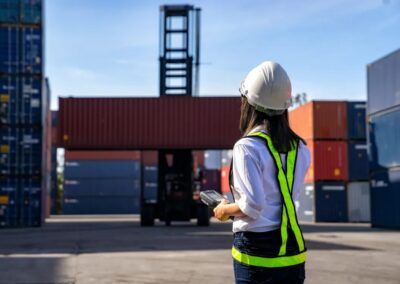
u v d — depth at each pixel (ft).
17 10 75.36
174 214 78.18
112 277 28.76
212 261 34.78
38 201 73.82
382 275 29.40
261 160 7.89
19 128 74.49
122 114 78.79
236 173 7.93
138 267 32.24
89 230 66.54
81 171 151.84
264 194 7.80
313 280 27.81
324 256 37.47
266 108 8.26
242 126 8.57
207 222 76.54
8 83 74.84
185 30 85.35
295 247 7.90
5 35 75.20
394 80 67.56
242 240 7.95
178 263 33.91
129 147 78.43
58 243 47.42
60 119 78.64
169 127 78.48
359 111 96.17
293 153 8.22
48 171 119.75
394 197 66.80
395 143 67.10
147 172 154.71
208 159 161.27
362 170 94.99
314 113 95.91
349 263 33.94
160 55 84.99
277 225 7.88
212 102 78.54
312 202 95.35
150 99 78.95
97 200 151.43
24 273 30.25
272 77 8.25
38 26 75.61
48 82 109.70
